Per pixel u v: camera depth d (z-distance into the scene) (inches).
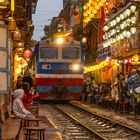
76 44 1616.6
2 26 586.9
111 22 1380.4
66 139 689.6
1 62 588.1
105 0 1646.2
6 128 528.4
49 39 1611.7
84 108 1333.7
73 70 1601.9
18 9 977.5
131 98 1016.2
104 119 962.1
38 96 1587.1
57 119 1027.9
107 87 1422.2
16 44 1224.8
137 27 1184.2
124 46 1379.2
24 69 1644.9
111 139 687.7
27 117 630.5
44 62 1592.0
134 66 1160.2
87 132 777.6
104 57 1737.2
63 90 1585.9
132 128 762.2
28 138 551.8
